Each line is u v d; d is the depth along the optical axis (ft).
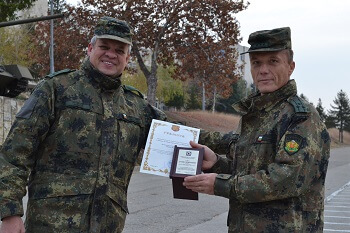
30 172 11.69
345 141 249.96
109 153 11.78
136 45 84.79
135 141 12.45
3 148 11.30
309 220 10.71
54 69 89.86
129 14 81.41
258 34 11.19
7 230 11.00
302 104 10.77
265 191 10.11
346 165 89.10
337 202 41.14
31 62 99.71
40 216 11.29
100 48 12.10
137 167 66.08
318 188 10.85
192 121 127.44
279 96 11.03
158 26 84.84
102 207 11.55
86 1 83.46
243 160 11.12
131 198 38.65
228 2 83.25
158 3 82.99
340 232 28.76
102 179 11.60
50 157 11.57
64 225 11.19
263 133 10.90
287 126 10.57
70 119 11.60
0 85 32.53
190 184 10.87
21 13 109.09
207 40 87.04
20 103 76.13
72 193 11.32
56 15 38.42
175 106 167.32
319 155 10.61
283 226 10.38
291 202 10.47
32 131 11.32
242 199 10.34
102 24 12.13
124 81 118.73
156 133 12.09
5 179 11.02
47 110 11.51
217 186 10.57
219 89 92.48
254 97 11.45
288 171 10.08
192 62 89.10
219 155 12.21
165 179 54.39
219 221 29.58
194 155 11.59
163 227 27.40
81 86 11.96
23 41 97.45
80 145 11.57
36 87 11.82
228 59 89.61
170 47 88.69
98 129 11.78
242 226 10.80
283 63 11.08
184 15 83.92
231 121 142.00
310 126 10.50
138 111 12.82
